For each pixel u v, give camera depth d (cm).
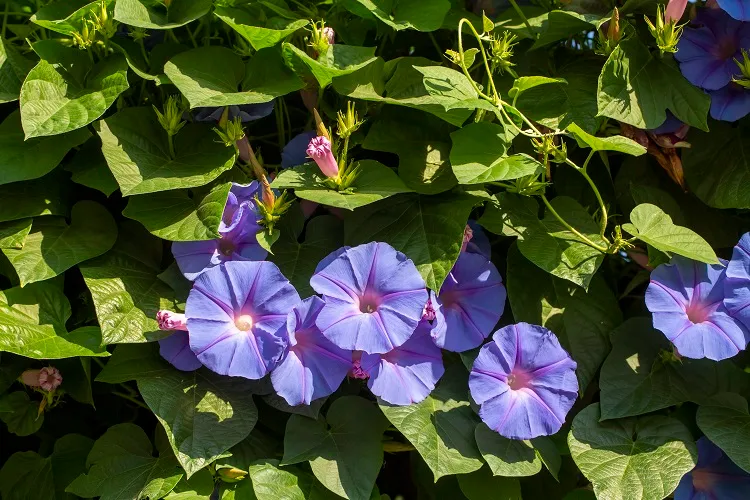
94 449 88
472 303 90
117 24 91
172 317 84
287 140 98
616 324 91
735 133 95
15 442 97
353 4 94
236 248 88
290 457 85
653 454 86
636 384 89
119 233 91
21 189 89
